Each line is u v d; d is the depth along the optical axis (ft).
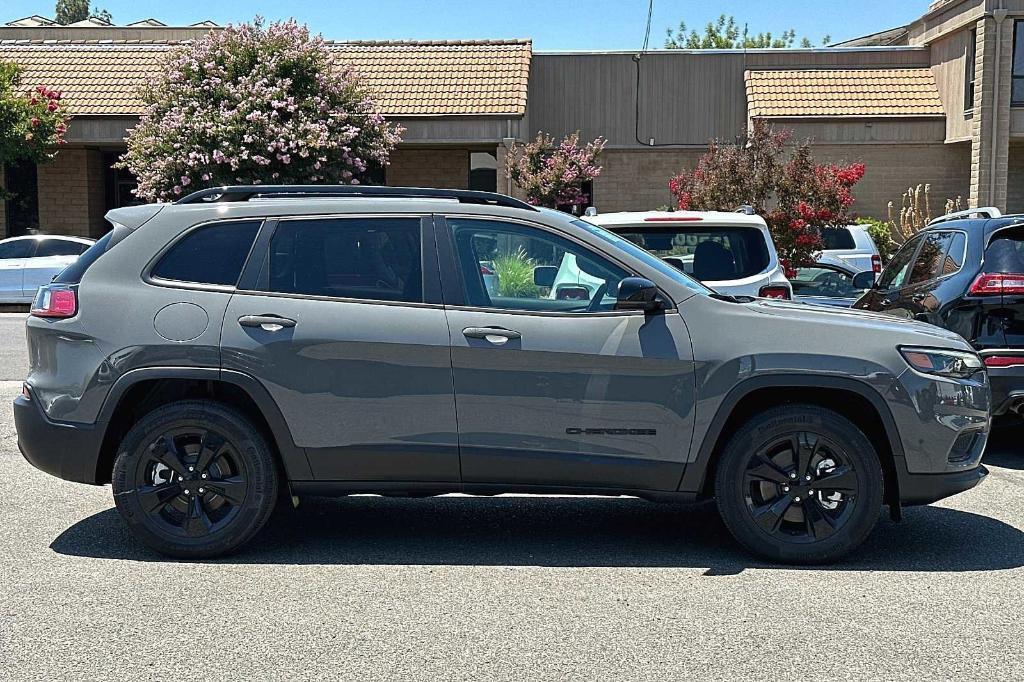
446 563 19.51
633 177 91.86
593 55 90.84
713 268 31.04
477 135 80.33
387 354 19.21
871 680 14.32
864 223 81.25
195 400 19.63
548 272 19.72
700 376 19.07
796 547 19.17
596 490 19.62
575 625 16.33
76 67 88.02
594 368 19.12
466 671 14.61
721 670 14.64
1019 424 30.32
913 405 18.99
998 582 18.35
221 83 71.26
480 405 19.22
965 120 81.51
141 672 14.61
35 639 15.78
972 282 26.63
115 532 21.38
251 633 16.02
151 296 19.61
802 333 19.22
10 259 68.64
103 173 90.27
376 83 84.99
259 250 19.79
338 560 19.69
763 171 53.47
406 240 19.83
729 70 90.63
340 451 19.38
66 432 19.54
